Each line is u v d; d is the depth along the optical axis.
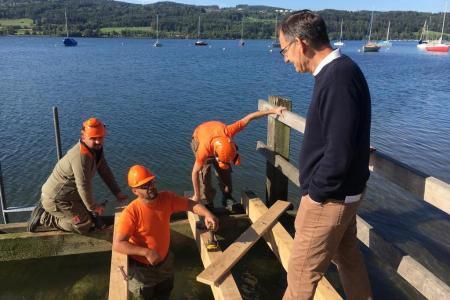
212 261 4.16
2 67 35.34
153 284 4.20
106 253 5.01
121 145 11.86
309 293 3.06
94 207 4.61
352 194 2.79
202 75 32.16
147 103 18.72
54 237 4.82
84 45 92.75
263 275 4.96
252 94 21.91
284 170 5.18
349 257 3.29
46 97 19.70
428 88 25.95
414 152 11.60
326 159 2.59
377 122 15.30
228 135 4.70
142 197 3.90
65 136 12.70
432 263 6.13
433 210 7.76
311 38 2.70
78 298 4.48
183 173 9.88
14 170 9.89
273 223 4.77
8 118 15.01
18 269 4.86
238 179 9.55
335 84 2.53
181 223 5.16
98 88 23.23
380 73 36.50
